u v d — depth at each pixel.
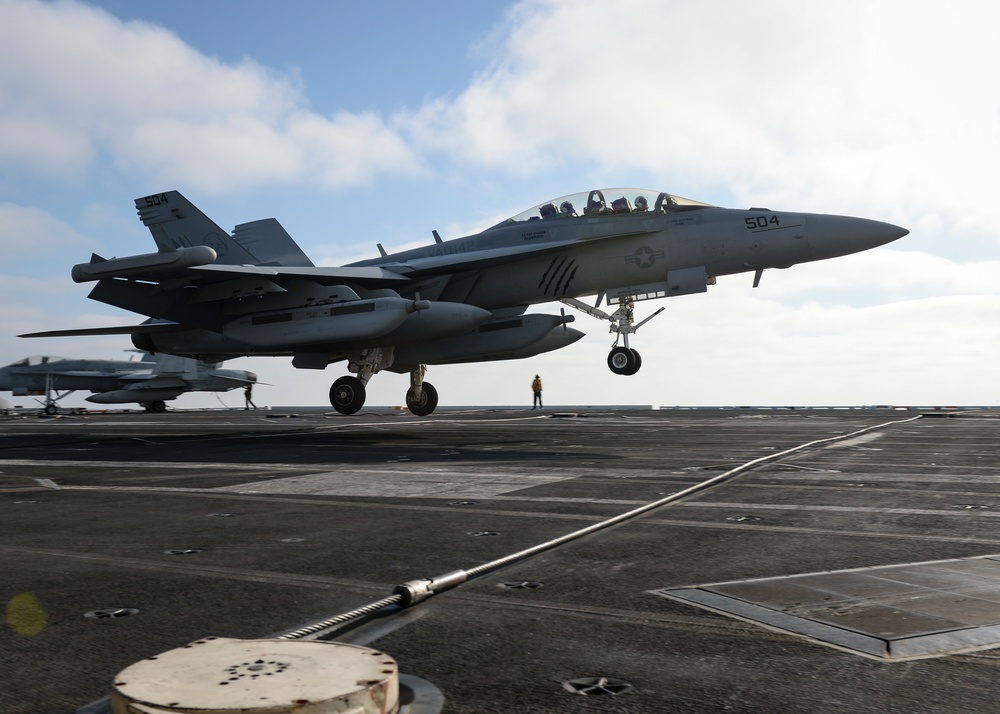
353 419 28.98
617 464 9.16
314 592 3.42
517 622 2.88
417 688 2.22
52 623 2.98
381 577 3.69
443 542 4.55
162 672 1.86
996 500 5.93
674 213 16.95
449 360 18.75
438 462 9.85
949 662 2.38
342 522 5.34
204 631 2.86
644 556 4.05
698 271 16.77
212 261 15.02
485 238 18.44
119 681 1.80
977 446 11.34
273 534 4.91
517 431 17.55
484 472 8.51
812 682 2.23
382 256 20.08
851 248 16.14
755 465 8.72
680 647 2.57
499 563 3.83
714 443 12.45
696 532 4.73
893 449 10.85
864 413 30.03
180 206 20.66
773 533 4.67
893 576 3.50
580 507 5.83
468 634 2.73
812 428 17.16
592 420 24.20
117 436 18.17
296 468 9.34
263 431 19.58
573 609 3.04
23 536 4.95
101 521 5.53
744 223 16.47
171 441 15.68
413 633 2.75
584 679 2.29
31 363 48.78
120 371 51.56
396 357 18.78
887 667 2.35
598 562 3.92
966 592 3.20
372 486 7.39
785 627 2.76
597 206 17.52
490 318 18.70
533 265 17.72
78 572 3.87
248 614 3.08
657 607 3.05
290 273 16.48
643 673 2.33
